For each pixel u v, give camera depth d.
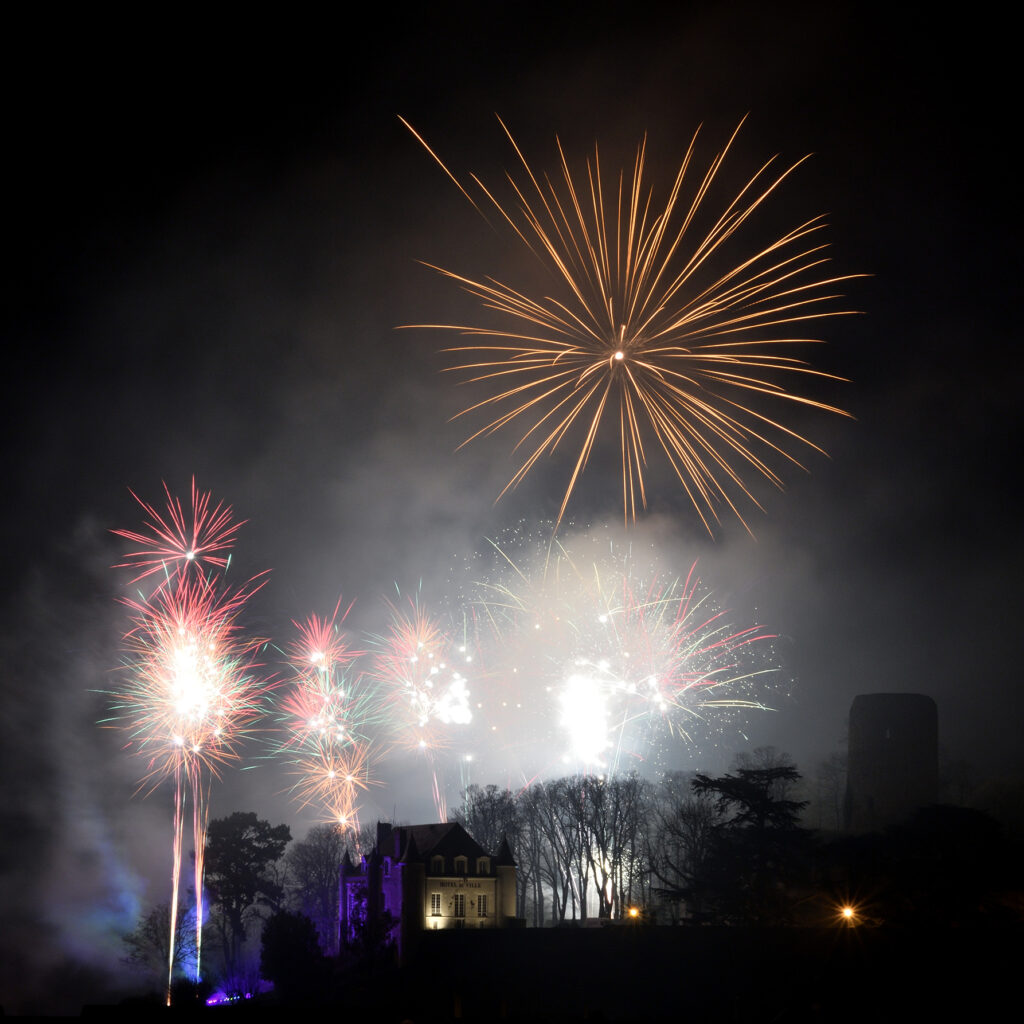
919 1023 56.09
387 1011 62.16
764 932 71.12
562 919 120.56
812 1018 58.53
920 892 74.06
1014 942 64.75
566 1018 60.75
